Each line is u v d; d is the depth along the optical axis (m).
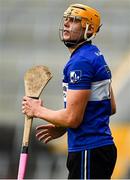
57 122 11.73
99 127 11.83
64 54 32.00
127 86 21.94
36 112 12.02
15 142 25.98
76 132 11.81
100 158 11.77
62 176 22.77
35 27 31.83
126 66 23.06
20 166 12.16
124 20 30.97
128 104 21.47
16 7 31.95
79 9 12.07
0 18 32.34
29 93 12.33
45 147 23.42
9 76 31.98
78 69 11.73
